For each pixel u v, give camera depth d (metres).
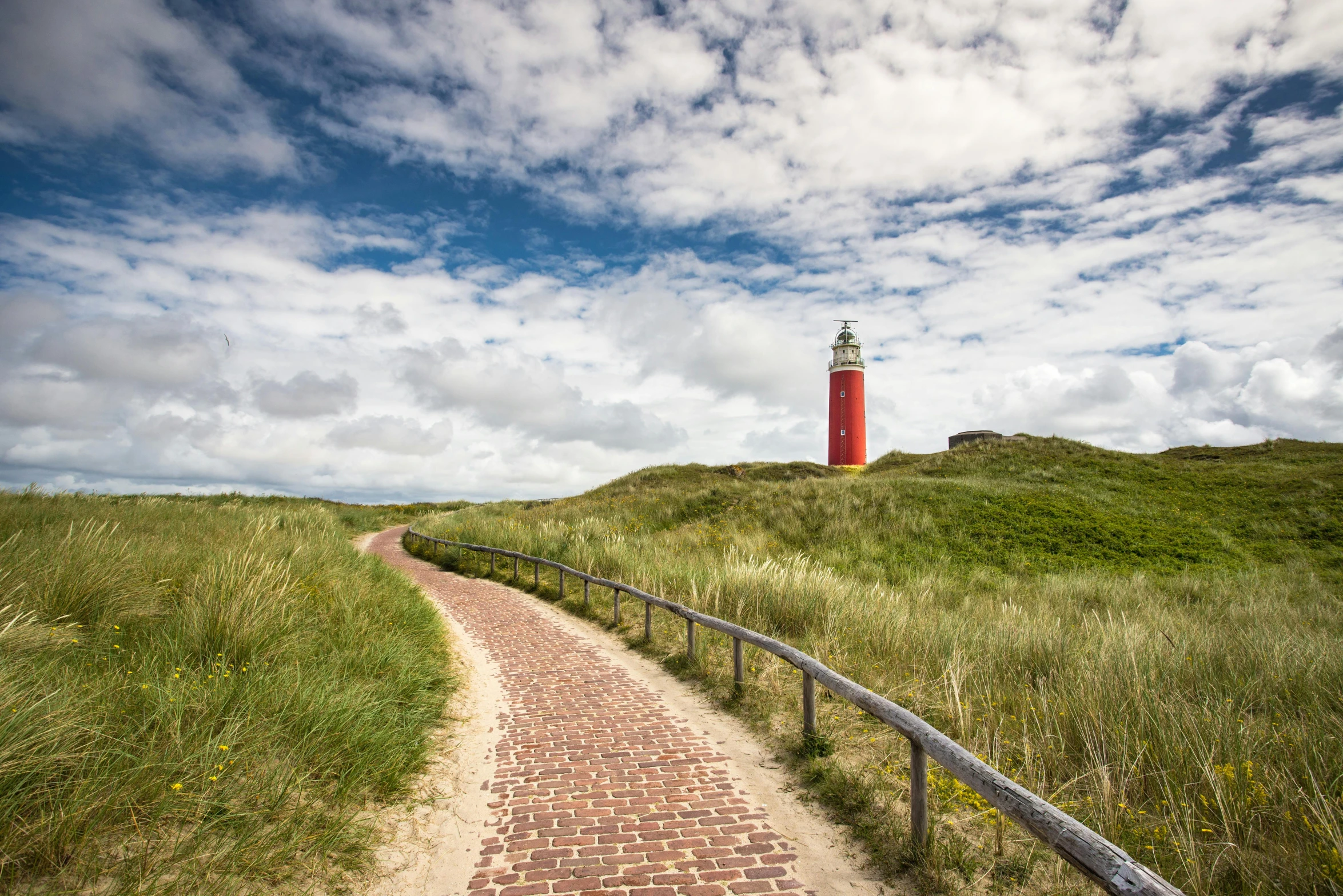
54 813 2.93
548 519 24.06
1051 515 19.38
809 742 4.92
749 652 7.78
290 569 8.38
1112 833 3.39
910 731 3.55
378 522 37.22
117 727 3.73
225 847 3.11
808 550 17.17
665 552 15.33
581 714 6.12
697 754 5.09
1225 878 3.06
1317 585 13.26
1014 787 2.91
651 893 3.22
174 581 6.85
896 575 14.77
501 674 7.56
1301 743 4.21
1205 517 19.47
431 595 13.09
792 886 3.28
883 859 3.49
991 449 28.97
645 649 8.55
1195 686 5.75
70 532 6.93
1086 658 6.54
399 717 5.14
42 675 3.97
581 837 3.80
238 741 3.86
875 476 27.95
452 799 4.32
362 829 3.62
